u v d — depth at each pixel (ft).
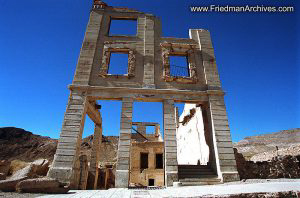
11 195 22.99
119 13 60.80
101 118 64.28
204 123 53.62
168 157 42.75
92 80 50.44
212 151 46.50
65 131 43.27
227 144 44.86
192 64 54.85
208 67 54.54
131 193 26.89
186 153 75.15
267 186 21.40
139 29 58.65
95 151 60.70
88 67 51.37
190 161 69.36
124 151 42.57
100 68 51.98
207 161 51.06
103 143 131.75
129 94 48.57
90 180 56.65
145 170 84.79
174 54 56.90
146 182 82.64
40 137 153.58
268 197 17.02
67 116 44.80
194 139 65.26
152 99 49.42
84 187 47.03
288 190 17.81
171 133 45.27
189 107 71.56
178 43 57.31
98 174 66.64
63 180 38.17
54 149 128.88
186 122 76.59
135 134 118.62
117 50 55.21
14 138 140.87
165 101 48.57
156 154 88.89
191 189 25.34
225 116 48.06
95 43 54.95
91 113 54.75
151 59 54.03
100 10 60.39
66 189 29.14
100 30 57.67
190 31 60.75
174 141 44.50
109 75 51.01
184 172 44.29
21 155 122.93
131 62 52.95
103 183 66.49
